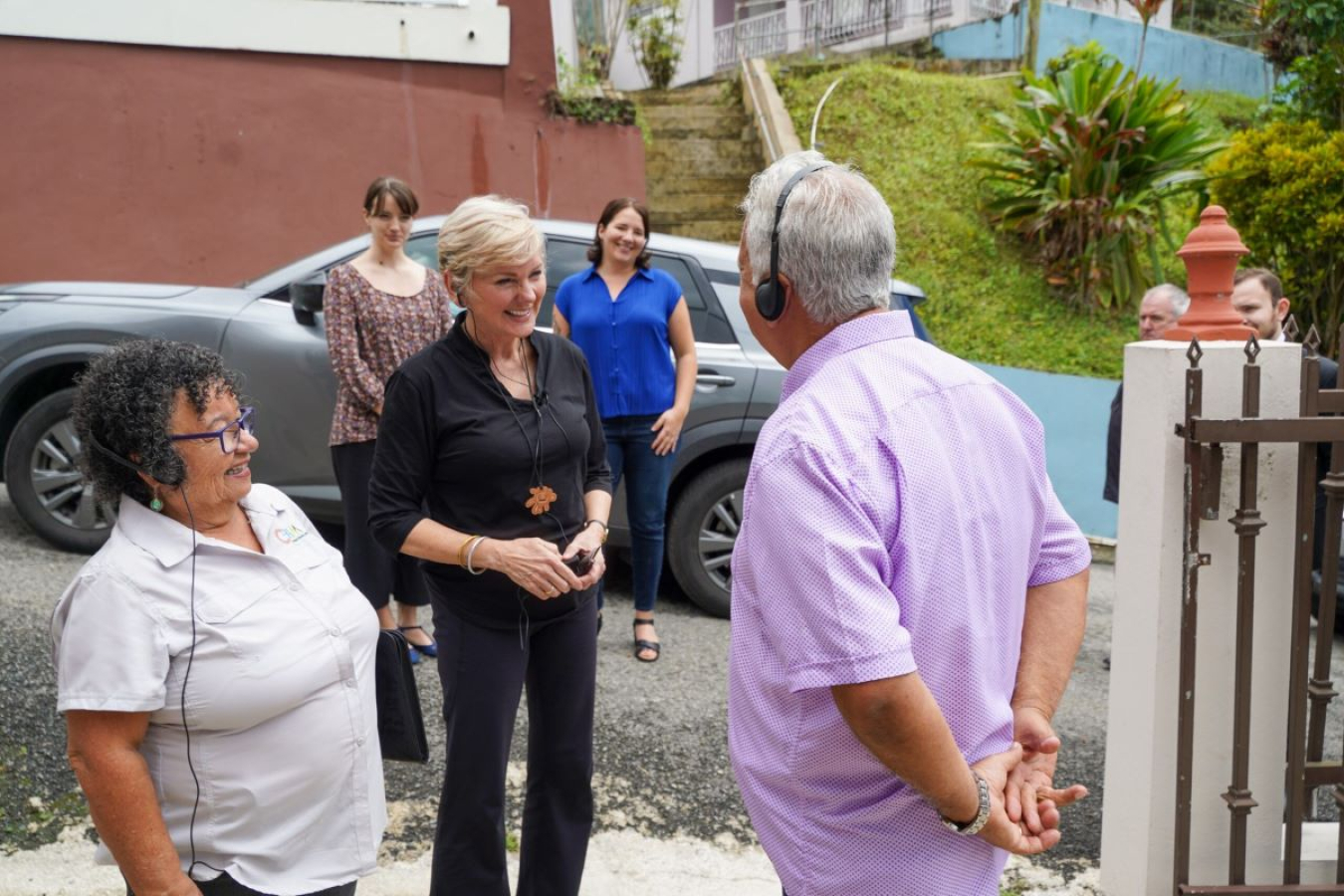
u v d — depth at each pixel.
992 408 1.67
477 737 2.53
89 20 7.06
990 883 1.66
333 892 1.90
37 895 2.76
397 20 7.58
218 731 1.78
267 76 7.43
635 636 4.52
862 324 1.65
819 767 1.61
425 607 5.02
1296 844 2.62
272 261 7.59
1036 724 1.72
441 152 7.79
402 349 4.09
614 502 4.97
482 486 2.52
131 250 7.34
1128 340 8.36
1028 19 10.49
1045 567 1.81
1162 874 2.71
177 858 1.72
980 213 9.30
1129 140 8.60
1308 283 7.12
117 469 1.79
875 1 11.36
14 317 5.02
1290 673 2.61
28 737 3.39
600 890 2.95
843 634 1.43
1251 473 2.50
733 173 9.82
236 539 1.89
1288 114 7.84
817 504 1.48
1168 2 10.84
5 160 7.06
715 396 4.98
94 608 1.70
